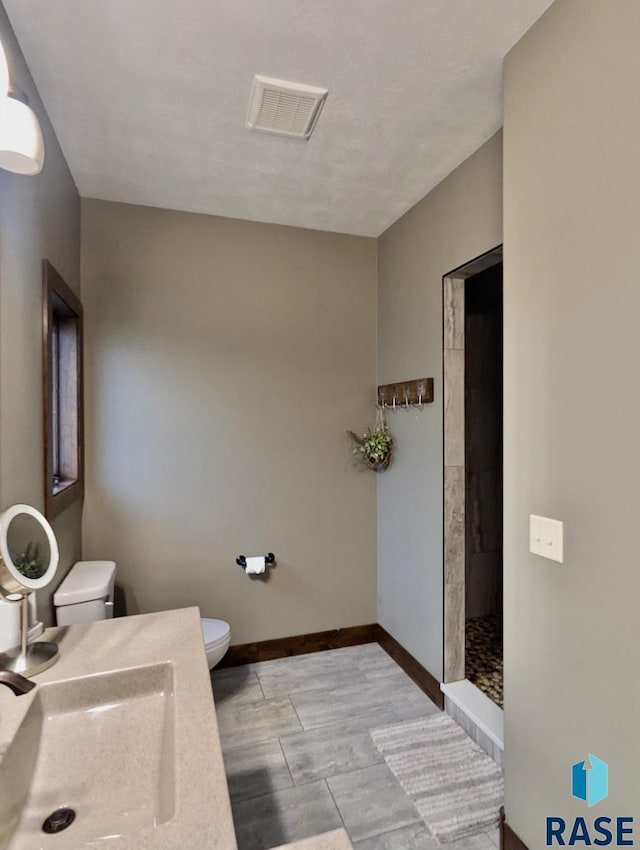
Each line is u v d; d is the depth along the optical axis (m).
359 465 2.89
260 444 2.69
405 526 2.58
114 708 1.12
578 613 1.19
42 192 1.66
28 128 1.04
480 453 3.29
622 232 1.05
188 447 2.55
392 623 2.74
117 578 2.44
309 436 2.79
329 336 2.82
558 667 1.25
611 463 1.09
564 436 1.23
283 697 2.33
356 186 2.28
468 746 1.97
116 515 2.44
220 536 2.62
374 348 2.92
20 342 1.42
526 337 1.37
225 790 0.75
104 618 1.89
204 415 2.58
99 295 2.40
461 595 2.24
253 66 1.49
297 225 2.73
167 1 1.25
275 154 2.00
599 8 1.10
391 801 1.69
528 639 1.37
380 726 2.11
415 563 2.47
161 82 1.56
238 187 2.29
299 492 2.77
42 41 1.39
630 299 1.04
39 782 0.92
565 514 1.23
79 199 2.34
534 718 1.34
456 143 1.92
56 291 1.81
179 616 1.47
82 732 1.05
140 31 1.35
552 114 1.26
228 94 1.63
